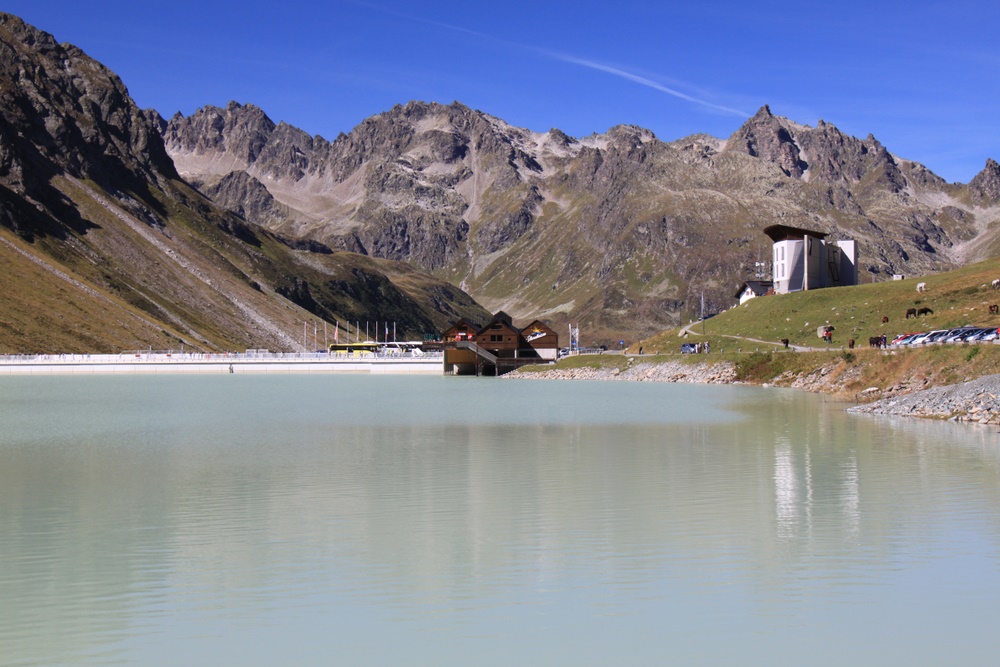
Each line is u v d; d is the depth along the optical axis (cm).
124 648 2573
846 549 3484
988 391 8056
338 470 5481
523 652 2534
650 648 2556
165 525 3975
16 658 2503
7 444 6850
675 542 3612
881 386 11106
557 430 7750
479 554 3459
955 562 3306
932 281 17288
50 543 3666
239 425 8356
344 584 3105
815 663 2458
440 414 9494
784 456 5934
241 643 2603
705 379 15425
